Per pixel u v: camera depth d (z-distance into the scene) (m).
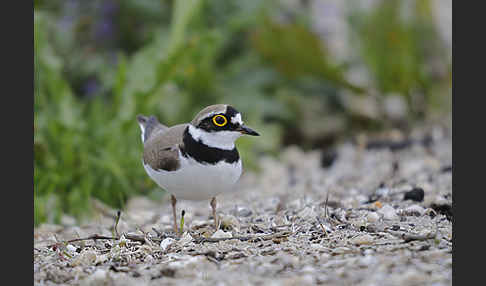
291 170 13.80
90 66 14.79
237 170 8.21
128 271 7.22
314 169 13.69
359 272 6.58
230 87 15.35
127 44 15.64
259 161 14.59
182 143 8.09
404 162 12.89
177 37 13.38
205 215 10.38
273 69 16.08
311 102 15.98
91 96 14.56
